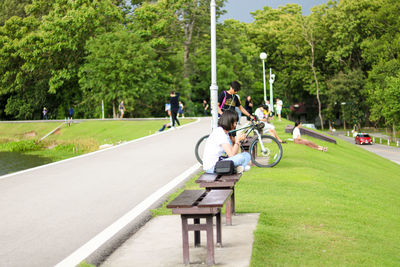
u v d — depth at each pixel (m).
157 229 7.23
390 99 62.09
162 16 64.94
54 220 7.89
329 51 77.62
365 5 75.75
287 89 88.38
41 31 62.44
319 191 11.05
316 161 17.56
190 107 67.81
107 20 64.50
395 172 27.91
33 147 49.41
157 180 11.63
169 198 9.40
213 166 7.54
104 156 16.80
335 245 6.59
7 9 77.00
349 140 65.56
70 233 7.10
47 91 70.25
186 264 5.55
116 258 5.92
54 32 61.12
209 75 73.50
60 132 54.44
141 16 63.12
